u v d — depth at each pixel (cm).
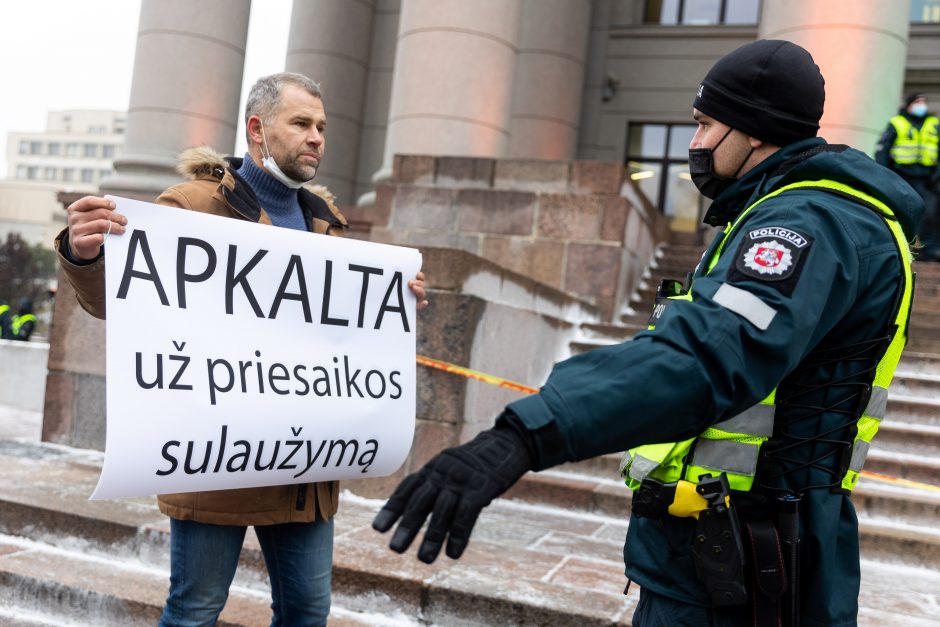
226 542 209
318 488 218
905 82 1420
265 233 209
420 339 453
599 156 1560
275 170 222
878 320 137
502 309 502
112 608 311
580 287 729
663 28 1548
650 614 150
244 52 1010
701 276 148
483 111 830
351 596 325
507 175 756
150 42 952
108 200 185
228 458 195
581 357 114
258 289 207
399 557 344
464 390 449
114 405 178
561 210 736
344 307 223
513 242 745
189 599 207
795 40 797
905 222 145
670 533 146
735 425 140
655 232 945
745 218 140
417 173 784
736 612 141
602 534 413
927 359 639
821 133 784
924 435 518
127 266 187
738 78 150
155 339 187
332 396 216
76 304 545
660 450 146
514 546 378
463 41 825
